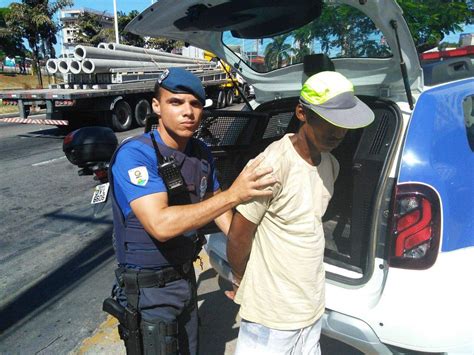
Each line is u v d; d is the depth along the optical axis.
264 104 2.90
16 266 3.68
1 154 8.15
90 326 2.84
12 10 25.97
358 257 2.03
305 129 1.42
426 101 1.93
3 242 4.16
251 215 1.46
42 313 3.00
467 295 1.75
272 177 1.37
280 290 1.53
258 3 2.04
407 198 1.75
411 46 1.89
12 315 2.97
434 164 1.79
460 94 2.12
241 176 1.40
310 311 1.56
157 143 1.64
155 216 1.51
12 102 10.70
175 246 1.71
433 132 1.84
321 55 2.34
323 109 1.34
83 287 3.35
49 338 2.71
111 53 11.89
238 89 3.07
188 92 1.58
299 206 1.44
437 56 3.21
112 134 2.96
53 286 3.36
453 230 1.78
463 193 1.86
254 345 1.62
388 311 1.76
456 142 1.92
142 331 1.71
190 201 1.73
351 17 2.11
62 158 7.80
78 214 4.92
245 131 2.72
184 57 15.17
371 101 2.14
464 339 1.73
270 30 2.34
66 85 12.15
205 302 3.05
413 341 1.73
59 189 5.89
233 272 1.73
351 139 2.55
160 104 1.62
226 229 1.91
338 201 2.68
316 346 1.68
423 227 1.74
